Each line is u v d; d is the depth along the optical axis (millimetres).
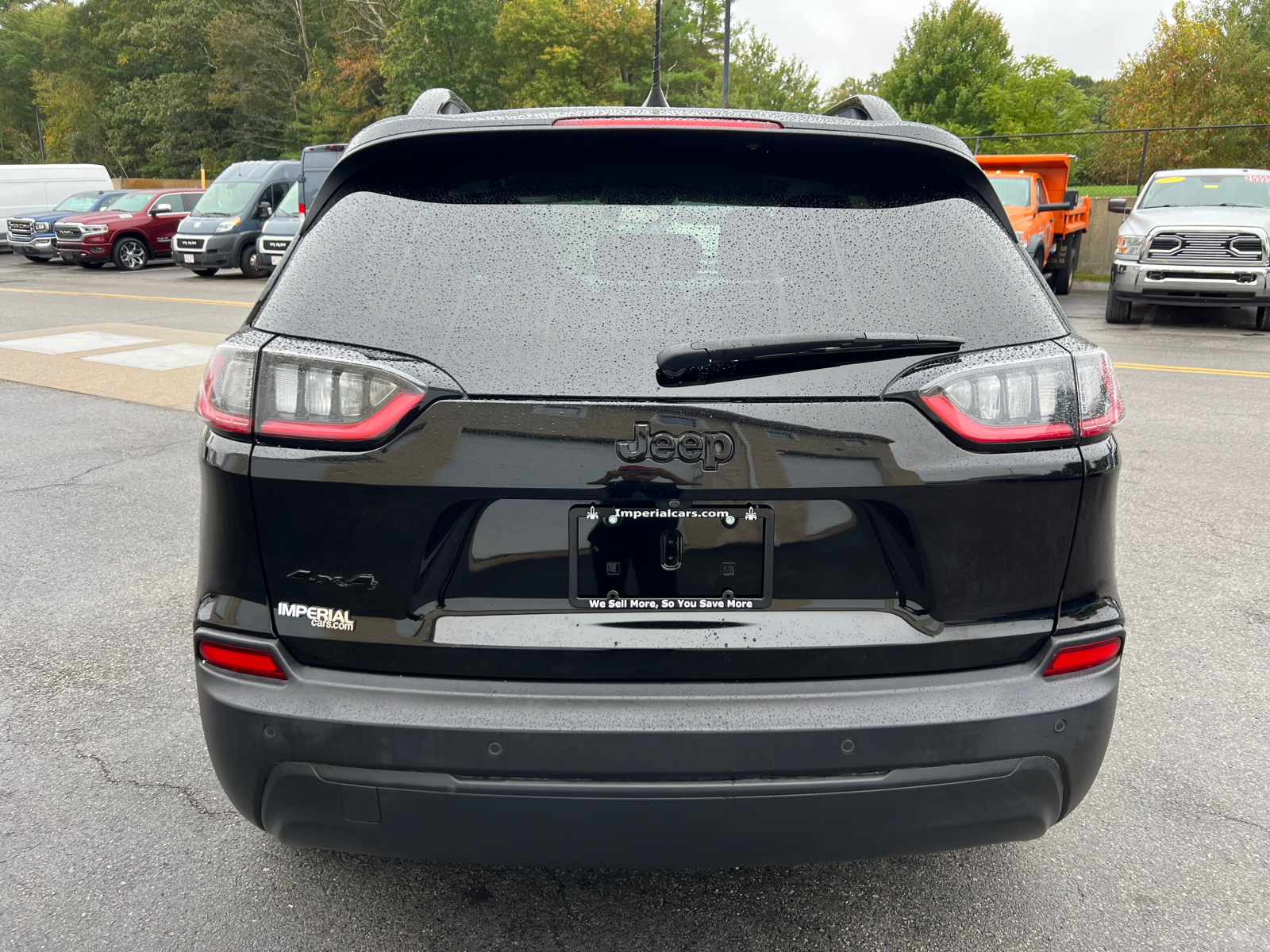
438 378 1742
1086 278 20281
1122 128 25828
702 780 1750
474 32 57562
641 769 1738
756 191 1938
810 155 1978
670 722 1737
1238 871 2480
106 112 73062
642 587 1801
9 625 3984
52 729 3170
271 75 66500
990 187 2035
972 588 1841
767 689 1794
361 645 1815
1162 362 10383
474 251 1857
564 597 1806
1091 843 2602
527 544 1788
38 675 3549
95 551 4836
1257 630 3943
